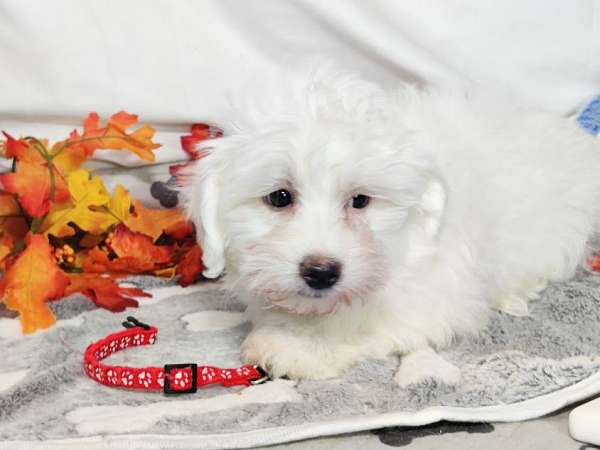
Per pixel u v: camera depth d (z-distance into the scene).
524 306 0.43
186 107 0.49
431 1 0.48
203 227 0.38
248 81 0.42
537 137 0.46
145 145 0.47
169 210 0.49
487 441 0.32
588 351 0.38
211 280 0.48
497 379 0.36
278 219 0.36
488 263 0.42
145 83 0.48
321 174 0.35
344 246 0.35
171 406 0.34
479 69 0.50
